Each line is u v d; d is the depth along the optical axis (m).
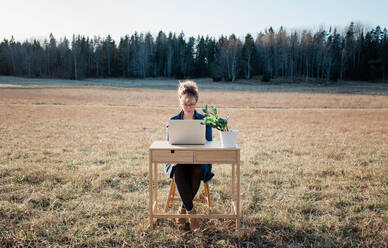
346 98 32.16
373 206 3.73
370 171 5.27
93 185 4.43
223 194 4.17
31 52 85.00
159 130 11.32
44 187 4.27
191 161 3.06
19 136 9.06
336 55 70.88
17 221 3.22
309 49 69.56
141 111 19.70
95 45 94.31
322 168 5.52
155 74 84.94
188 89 3.44
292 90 44.88
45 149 7.04
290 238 3.00
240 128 11.98
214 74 72.62
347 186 4.51
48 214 3.40
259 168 5.52
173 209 3.69
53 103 24.20
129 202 3.78
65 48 88.38
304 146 7.98
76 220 3.28
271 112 20.08
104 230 3.10
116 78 81.62
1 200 3.76
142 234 3.05
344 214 3.49
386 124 13.67
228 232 3.11
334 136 9.98
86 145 7.82
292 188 4.48
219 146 3.15
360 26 77.75
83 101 26.53
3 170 5.02
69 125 12.12
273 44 73.56
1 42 91.12
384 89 46.28
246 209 3.63
